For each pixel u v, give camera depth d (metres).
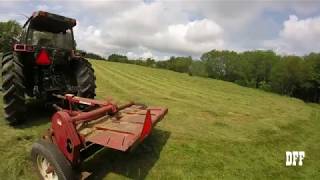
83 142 3.59
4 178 3.98
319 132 9.52
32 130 5.64
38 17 5.83
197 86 27.33
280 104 18.58
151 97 12.84
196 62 76.75
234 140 6.72
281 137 7.74
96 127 3.95
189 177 4.52
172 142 5.96
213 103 13.49
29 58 5.93
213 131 7.34
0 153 4.56
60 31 6.53
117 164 4.60
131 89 15.28
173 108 10.23
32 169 4.22
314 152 6.82
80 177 3.67
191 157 5.29
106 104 4.55
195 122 8.16
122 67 43.44
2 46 7.12
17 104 5.57
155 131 6.64
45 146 3.54
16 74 5.53
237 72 71.19
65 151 3.57
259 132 7.93
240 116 10.32
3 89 5.52
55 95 5.80
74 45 6.84
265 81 66.12
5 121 6.07
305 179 5.07
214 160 5.30
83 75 6.56
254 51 69.81
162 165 4.80
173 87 21.06
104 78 20.52
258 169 5.18
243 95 23.31
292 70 56.22
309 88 57.25
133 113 4.94
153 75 34.81
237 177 4.74
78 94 6.43
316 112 16.52
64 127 3.53
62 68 6.60
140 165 4.69
